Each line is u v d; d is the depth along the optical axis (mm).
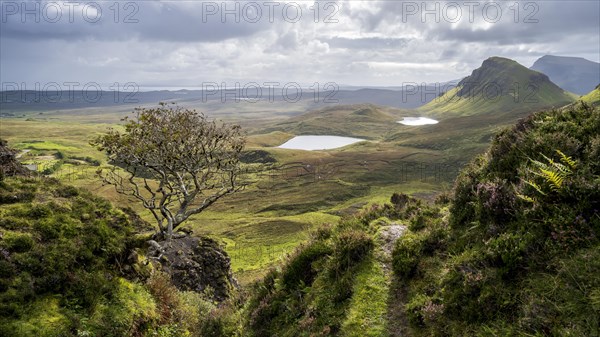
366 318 7316
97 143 18516
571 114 7848
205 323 11477
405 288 7691
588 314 4301
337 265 9086
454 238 7973
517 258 5570
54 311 8906
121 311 10273
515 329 4867
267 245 99562
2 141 16875
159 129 18828
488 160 8734
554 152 7043
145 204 18125
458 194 8836
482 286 5797
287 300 9312
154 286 13047
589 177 5883
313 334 7609
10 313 8312
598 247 4883
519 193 6652
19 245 9711
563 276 4910
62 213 11648
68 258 10180
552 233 5457
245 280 47781
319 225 12281
